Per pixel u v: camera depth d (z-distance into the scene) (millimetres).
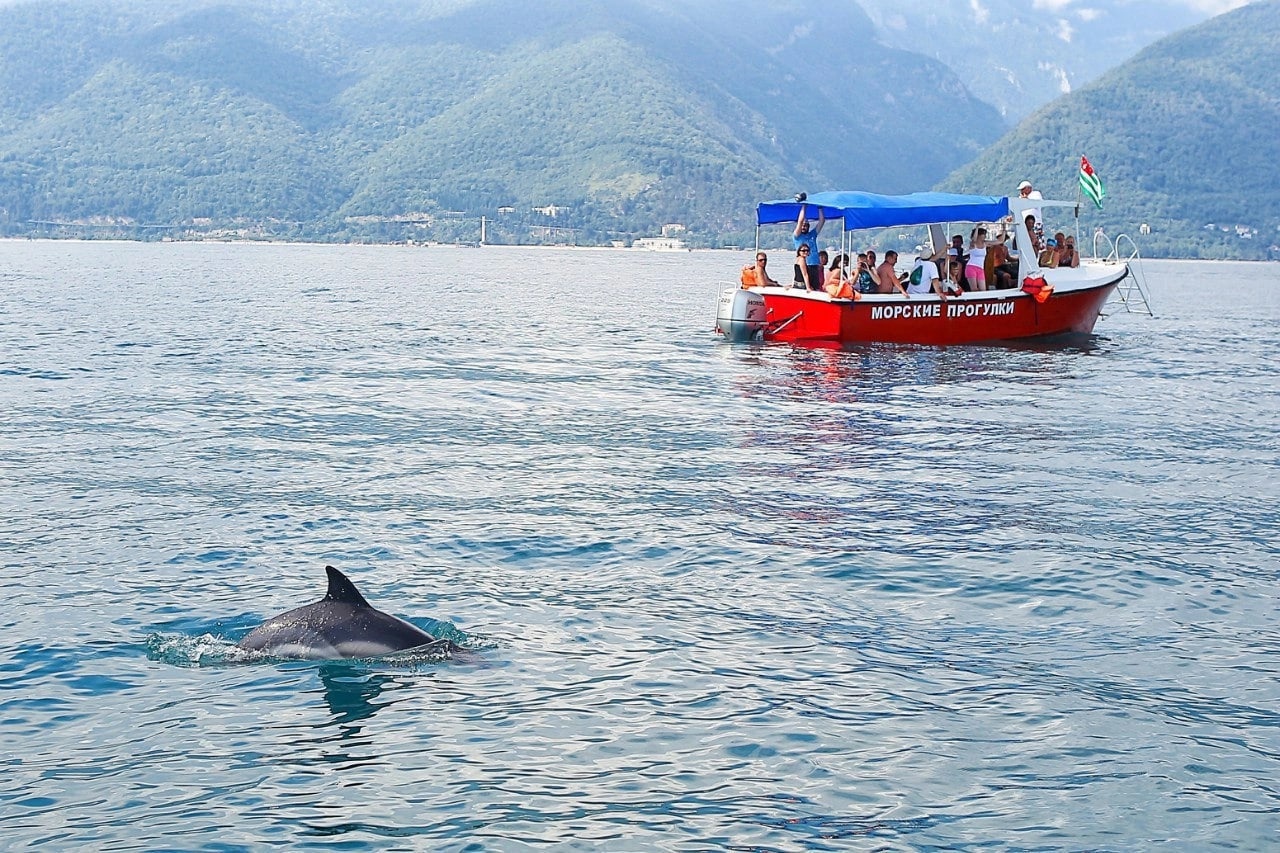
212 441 18828
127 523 13570
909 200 33156
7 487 15273
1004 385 26391
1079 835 7184
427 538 13125
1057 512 14703
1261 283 113750
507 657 9742
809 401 23844
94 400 23016
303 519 13828
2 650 9766
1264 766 8062
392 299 62562
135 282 76625
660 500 15094
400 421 21203
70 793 7586
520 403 23562
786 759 8086
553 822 7273
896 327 32750
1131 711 8914
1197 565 12523
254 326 42000
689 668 9586
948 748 8273
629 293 72312
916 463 17625
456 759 8031
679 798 7570
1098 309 35812
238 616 10562
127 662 9570
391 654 9617
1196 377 29047
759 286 34438
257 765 7945
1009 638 10414
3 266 104750
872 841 7098
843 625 10648
